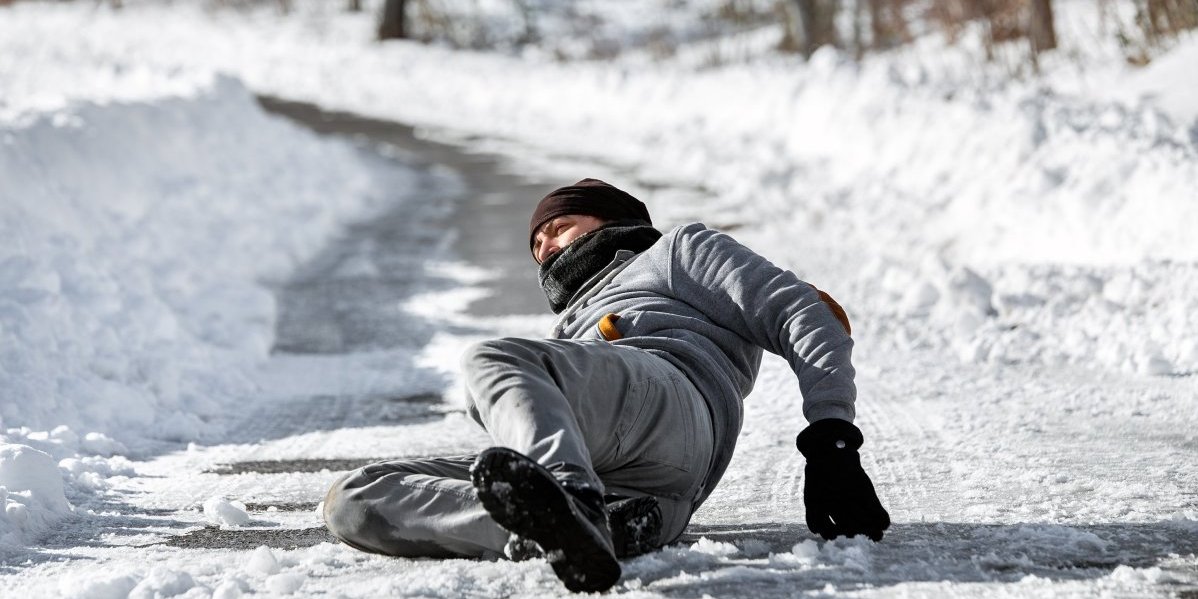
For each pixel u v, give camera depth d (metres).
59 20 139.62
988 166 35.59
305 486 12.79
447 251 33.75
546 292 11.07
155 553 10.16
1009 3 60.50
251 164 40.22
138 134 31.86
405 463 9.54
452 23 133.50
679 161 54.31
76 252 20.03
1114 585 8.39
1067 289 21.55
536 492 7.31
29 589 9.09
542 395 8.32
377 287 28.59
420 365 20.23
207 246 29.45
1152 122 31.62
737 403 9.93
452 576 8.73
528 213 41.12
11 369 15.91
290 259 32.25
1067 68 54.09
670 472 9.37
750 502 11.54
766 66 70.19
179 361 18.48
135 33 131.00
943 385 17.23
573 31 134.00
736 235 34.72
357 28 130.62
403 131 75.31
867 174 42.28
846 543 9.52
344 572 9.20
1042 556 9.21
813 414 9.19
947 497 11.29
